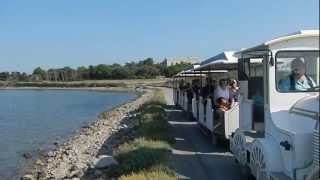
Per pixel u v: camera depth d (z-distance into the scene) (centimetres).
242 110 1215
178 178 1205
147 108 3375
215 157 1484
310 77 959
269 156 928
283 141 898
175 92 4041
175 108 3706
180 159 1456
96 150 2155
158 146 1523
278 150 924
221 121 1627
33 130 3816
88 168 1609
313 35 955
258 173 993
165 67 12800
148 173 1202
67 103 7800
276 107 961
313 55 958
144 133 1891
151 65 15850
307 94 953
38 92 13925
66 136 3328
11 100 9162
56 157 2255
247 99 1166
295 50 960
